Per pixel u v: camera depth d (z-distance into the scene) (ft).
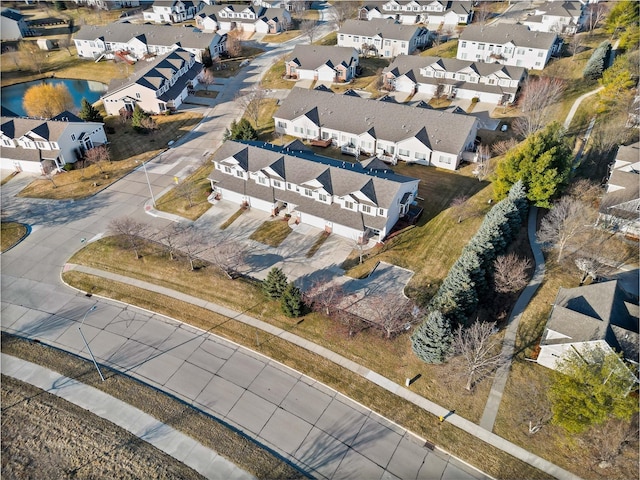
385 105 224.33
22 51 370.53
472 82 264.11
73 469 104.06
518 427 107.86
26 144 217.77
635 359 106.11
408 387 118.62
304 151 200.85
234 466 103.96
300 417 113.91
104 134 241.55
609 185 167.02
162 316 143.74
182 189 200.85
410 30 334.44
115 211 190.19
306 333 134.72
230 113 273.75
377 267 155.84
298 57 312.09
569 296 127.54
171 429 111.75
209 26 422.41
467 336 117.60
